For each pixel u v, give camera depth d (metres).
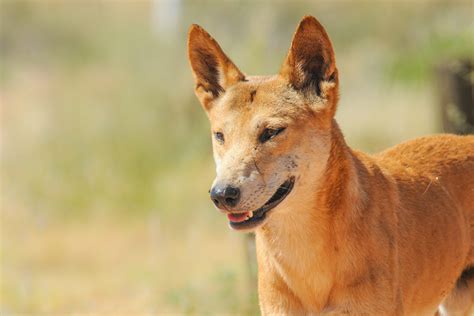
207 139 17.33
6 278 12.61
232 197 6.04
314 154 6.36
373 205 6.50
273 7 23.64
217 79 6.98
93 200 16.80
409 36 21.22
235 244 13.52
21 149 18.20
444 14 21.47
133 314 10.62
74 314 10.85
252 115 6.39
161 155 17.33
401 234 6.67
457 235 7.20
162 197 16.03
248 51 15.71
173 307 10.39
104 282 12.62
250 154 6.23
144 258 13.81
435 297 7.15
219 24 21.83
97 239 15.63
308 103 6.43
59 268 13.90
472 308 7.66
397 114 17.50
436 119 12.21
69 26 31.45
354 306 6.35
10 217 16.17
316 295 6.48
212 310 9.77
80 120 18.25
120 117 18.06
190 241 13.55
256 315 9.12
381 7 24.86
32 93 25.38
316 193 6.35
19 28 32.22
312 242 6.40
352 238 6.33
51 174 17.05
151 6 31.62
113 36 22.27
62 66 28.20
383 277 6.34
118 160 17.31
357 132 17.19
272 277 6.61
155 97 18.20
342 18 25.67
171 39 20.31
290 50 6.48
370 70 20.27
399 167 7.14
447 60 11.44
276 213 6.42
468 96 11.14
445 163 7.36
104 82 20.67
